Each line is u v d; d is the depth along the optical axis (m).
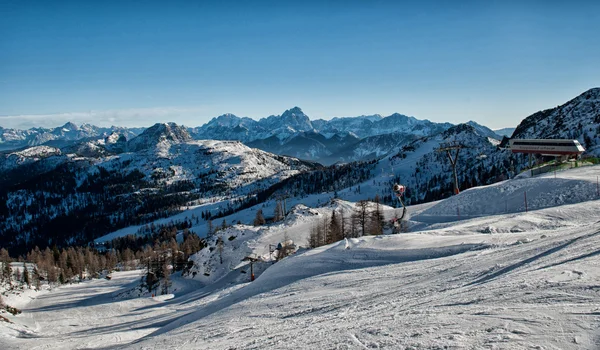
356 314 15.69
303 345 11.48
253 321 20.56
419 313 12.11
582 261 13.59
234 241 103.81
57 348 38.22
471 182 172.38
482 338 8.31
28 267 146.88
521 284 12.35
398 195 47.31
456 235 37.62
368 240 40.72
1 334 53.69
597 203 42.31
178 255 113.75
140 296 90.81
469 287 15.28
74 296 102.12
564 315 8.75
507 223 39.25
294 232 101.31
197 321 27.56
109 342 36.88
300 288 27.97
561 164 76.62
